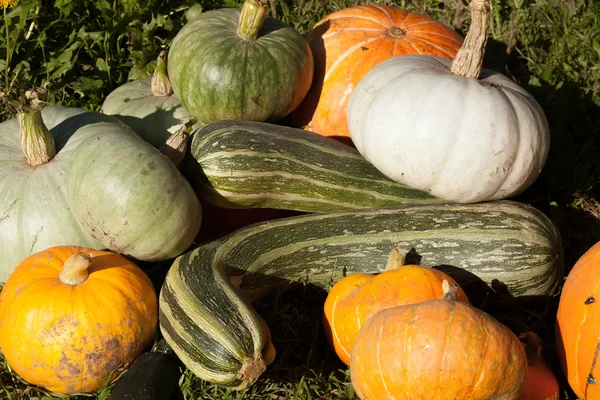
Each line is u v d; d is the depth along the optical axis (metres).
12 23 1.71
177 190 1.31
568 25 1.90
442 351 1.14
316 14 1.90
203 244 1.37
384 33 1.58
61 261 1.29
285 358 1.35
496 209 1.39
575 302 1.27
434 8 1.96
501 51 1.85
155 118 1.55
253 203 1.43
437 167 1.35
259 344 1.22
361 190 1.44
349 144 1.57
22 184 1.36
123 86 1.63
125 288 1.28
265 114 1.50
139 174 1.29
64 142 1.40
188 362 1.24
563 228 1.56
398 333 1.16
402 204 1.44
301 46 1.52
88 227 1.32
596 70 1.79
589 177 1.61
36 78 1.71
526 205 1.41
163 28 1.82
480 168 1.35
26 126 1.35
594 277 1.25
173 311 1.26
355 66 1.54
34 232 1.34
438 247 1.38
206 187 1.40
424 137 1.34
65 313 1.24
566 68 1.80
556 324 1.31
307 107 1.58
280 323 1.39
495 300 1.38
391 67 1.43
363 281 1.32
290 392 1.30
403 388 1.15
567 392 1.31
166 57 1.57
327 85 1.56
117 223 1.29
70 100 1.69
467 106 1.35
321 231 1.40
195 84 1.47
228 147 1.39
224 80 1.46
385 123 1.37
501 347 1.15
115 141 1.32
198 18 1.54
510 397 1.16
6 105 1.55
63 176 1.36
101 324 1.25
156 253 1.33
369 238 1.39
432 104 1.35
